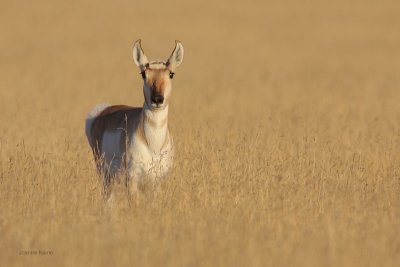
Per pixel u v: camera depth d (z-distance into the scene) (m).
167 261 32.91
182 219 38.59
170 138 43.31
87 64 156.25
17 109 80.50
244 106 90.69
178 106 78.44
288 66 156.88
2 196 42.09
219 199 41.28
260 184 43.56
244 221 38.16
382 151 54.88
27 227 36.19
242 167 46.84
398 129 65.06
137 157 41.91
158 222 37.84
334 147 56.88
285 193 42.38
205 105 86.56
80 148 55.56
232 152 50.56
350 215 38.94
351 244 34.66
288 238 35.34
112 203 41.31
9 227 36.84
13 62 157.62
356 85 118.00
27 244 34.56
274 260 33.03
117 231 36.41
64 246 34.44
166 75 41.75
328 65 159.25
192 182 43.69
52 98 100.12
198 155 48.38
